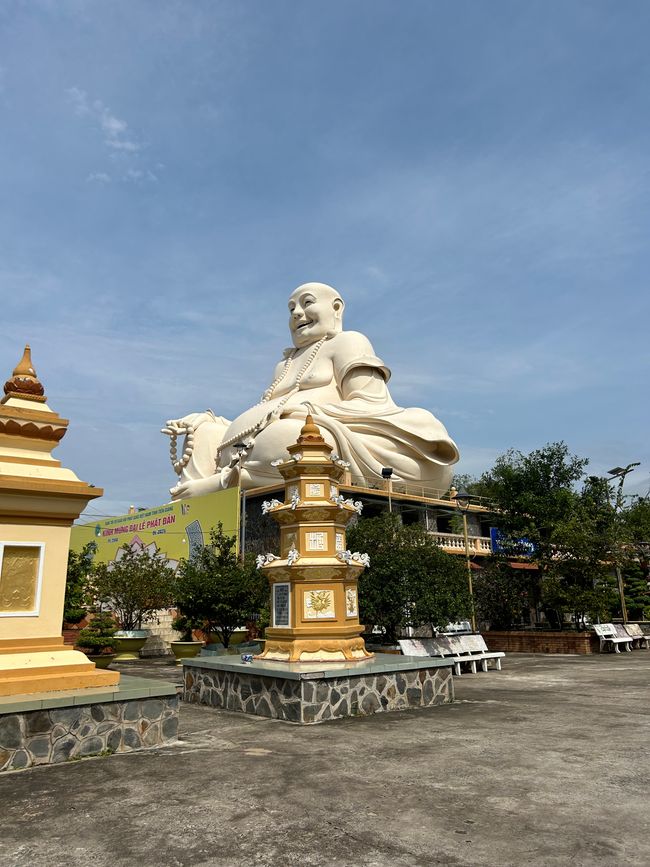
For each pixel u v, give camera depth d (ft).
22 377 30.86
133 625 84.74
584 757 25.27
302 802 20.17
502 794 20.75
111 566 103.40
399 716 34.76
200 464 120.16
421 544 63.05
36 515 28.22
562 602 81.51
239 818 18.81
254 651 69.36
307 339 122.62
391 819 18.61
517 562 93.30
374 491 93.86
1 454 28.89
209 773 23.48
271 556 41.45
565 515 86.69
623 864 15.48
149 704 28.02
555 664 64.64
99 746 26.35
